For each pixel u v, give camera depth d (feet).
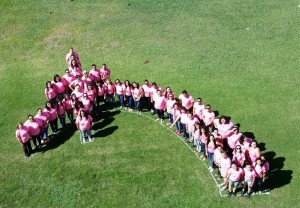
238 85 82.17
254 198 60.34
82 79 78.38
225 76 84.89
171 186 63.16
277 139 69.72
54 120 73.51
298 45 91.76
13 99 84.58
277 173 63.87
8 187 65.21
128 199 61.67
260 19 102.17
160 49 94.99
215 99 79.25
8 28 106.63
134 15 107.96
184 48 94.53
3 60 96.58
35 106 82.23
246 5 108.27
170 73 87.35
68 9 112.06
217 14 105.60
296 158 66.08
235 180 58.49
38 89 86.84
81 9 111.75
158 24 103.71
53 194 63.41
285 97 78.18
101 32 102.73
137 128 75.05
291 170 64.13
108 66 91.56
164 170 65.92
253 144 60.34
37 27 106.32
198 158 67.67
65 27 105.60
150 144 71.31
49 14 110.52
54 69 92.63
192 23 102.94
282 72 84.43
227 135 65.05
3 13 111.65
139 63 91.40
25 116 79.82
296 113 74.43
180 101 73.00
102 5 112.88
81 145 72.28
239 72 85.61
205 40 96.48
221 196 60.95
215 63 88.84
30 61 95.76
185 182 63.62
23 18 109.60
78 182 65.00
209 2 111.04
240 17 103.60
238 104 77.61
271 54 89.81
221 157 60.03
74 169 67.46
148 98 77.20
